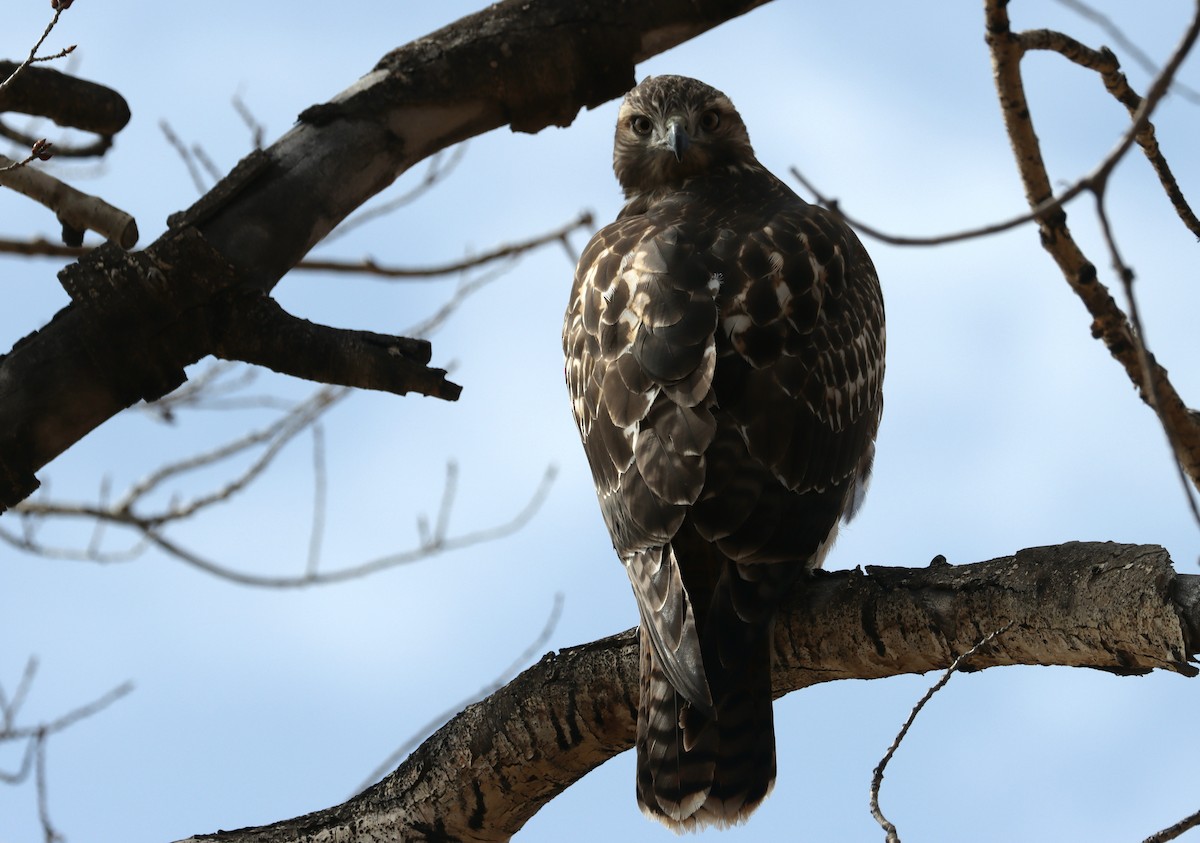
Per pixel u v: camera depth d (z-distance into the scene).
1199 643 7.69
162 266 9.16
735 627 9.44
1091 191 5.84
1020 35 7.67
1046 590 8.19
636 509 9.94
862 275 11.76
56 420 9.23
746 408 10.04
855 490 11.59
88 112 11.38
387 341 9.45
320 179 9.63
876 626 8.84
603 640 9.52
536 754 9.23
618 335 10.59
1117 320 7.97
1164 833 7.08
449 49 10.01
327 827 9.41
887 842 7.43
